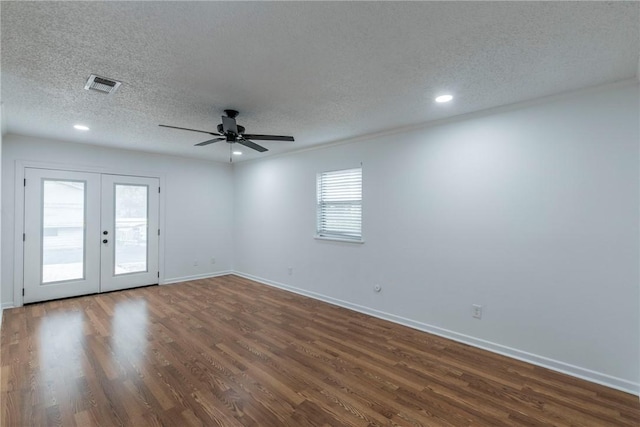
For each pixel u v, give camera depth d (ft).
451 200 11.14
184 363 9.26
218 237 21.34
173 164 19.13
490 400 7.59
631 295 7.95
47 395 7.57
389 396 7.74
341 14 5.39
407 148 12.40
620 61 6.98
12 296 14.16
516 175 9.69
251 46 6.45
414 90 8.67
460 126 10.91
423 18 5.51
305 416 6.97
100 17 5.45
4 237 13.96
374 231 13.55
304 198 16.81
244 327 12.14
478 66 7.30
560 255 8.95
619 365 8.09
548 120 9.11
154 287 18.06
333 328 12.14
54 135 14.08
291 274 17.58
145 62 7.13
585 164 8.54
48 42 6.26
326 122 11.71
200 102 9.63
